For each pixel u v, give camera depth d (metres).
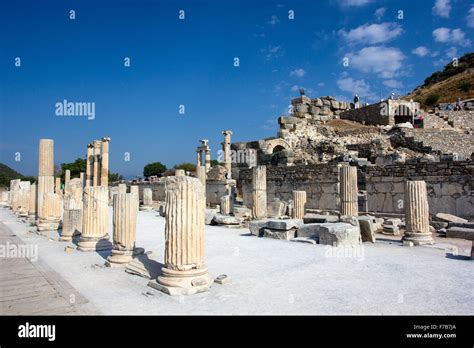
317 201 27.64
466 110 52.16
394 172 22.25
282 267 10.83
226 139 43.56
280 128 47.31
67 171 50.47
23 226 23.61
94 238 14.23
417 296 7.86
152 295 8.05
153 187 50.03
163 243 15.51
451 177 19.61
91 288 8.71
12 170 99.88
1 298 7.61
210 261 11.74
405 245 14.71
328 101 53.88
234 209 25.72
